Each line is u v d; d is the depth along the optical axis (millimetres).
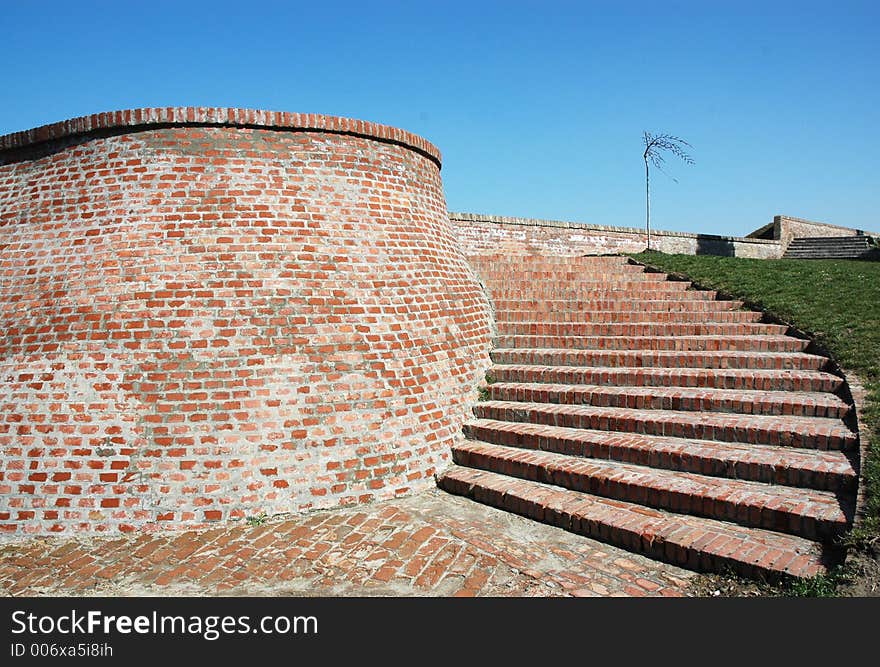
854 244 27516
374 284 7465
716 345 8969
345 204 7633
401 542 5645
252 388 6414
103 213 7027
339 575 5102
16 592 5016
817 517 4969
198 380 6359
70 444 6129
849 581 4266
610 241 19438
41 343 6586
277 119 7340
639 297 11305
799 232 30688
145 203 6984
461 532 5832
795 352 8539
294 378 6582
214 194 7062
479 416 8188
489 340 9594
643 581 4828
